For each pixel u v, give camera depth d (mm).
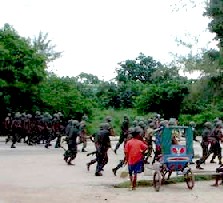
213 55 42062
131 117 48906
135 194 12828
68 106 40875
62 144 29641
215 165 19797
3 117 37312
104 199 11898
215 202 11844
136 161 13539
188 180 14242
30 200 11508
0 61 35344
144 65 77688
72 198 11945
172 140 14750
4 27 38312
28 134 28875
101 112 51844
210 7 38094
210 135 18984
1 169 17250
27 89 36688
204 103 47344
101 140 16281
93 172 17000
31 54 37062
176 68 47125
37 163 19328
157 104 47656
